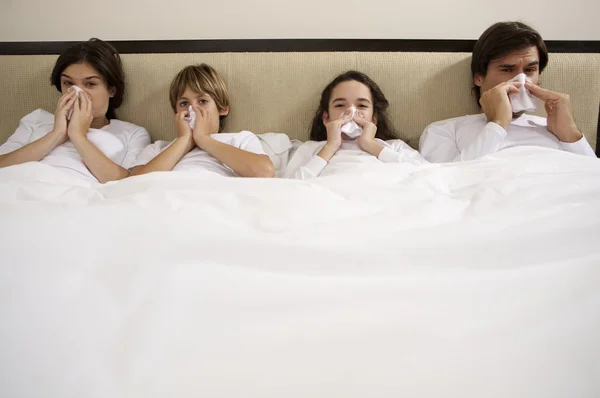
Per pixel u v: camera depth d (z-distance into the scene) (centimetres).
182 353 37
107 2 179
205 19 179
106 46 157
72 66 147
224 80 164
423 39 170
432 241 54
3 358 35
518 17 175
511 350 36
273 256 51
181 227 56
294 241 54
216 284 46
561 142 139
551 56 158
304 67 163
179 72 161
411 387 33
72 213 58
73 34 180
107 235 54
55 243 51
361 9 177
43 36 180
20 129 151
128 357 36
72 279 46
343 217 69
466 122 153
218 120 155
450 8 176
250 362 36
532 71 145
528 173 90
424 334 38
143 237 53
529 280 46
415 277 47
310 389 33
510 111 136
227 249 51
